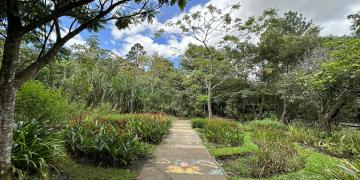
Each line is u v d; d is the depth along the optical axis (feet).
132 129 26.50
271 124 44.73
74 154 17.28
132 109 67.67
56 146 14.08
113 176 13.91
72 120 25.41
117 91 67.15
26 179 11.52
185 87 82.79
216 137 29.27
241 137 29.17
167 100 80.07
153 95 74.84
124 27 11.60
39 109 21.71
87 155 17.16
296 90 45.11
